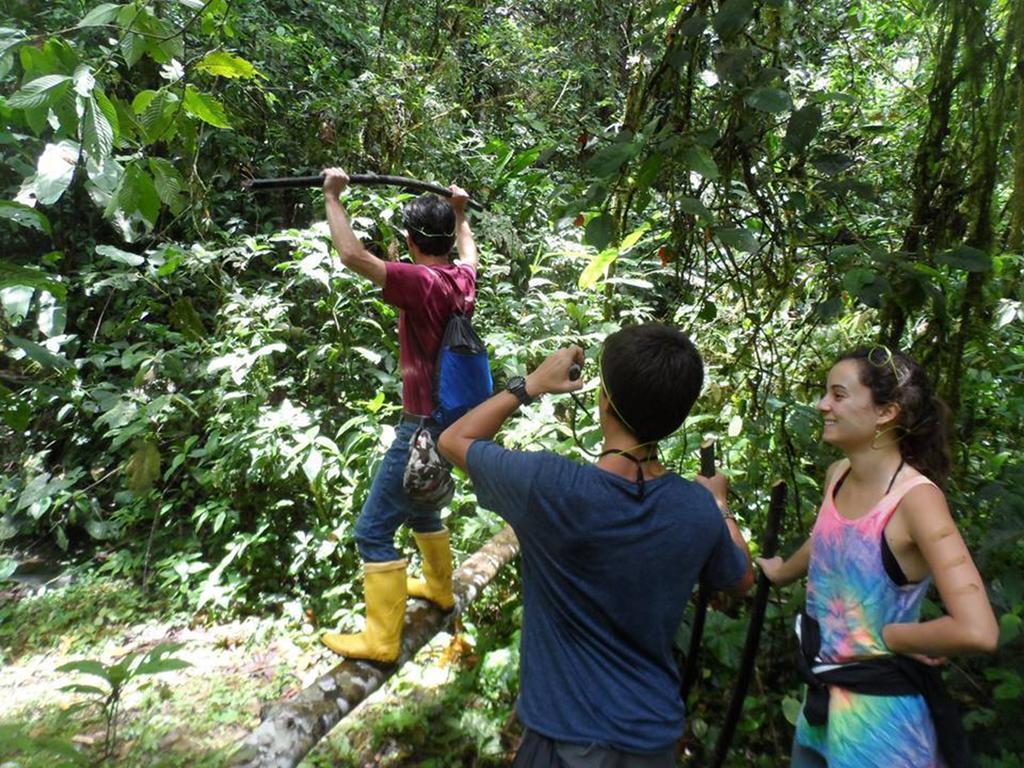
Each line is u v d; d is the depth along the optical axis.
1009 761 2.16
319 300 4.73
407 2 7.38
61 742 2.36
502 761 2.69
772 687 2.73
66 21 4.58
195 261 4.21
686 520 1.46
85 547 4.41
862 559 1.60
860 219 3.10
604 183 2.13
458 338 2.31
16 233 4.85
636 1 3.24
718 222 2.43
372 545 2.47
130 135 2.24
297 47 6.11
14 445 4.45
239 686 3.18
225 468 3.95
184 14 3.08
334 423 4.25
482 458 1.54
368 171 5.79
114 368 4.96
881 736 1.57
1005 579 2.24
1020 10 2.28
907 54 4.81
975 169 2.38
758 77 2.17
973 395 2.98
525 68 7.90
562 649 1.47
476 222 4.95
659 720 1.45
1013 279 2.50
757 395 3.05
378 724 2.83
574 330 4.31
